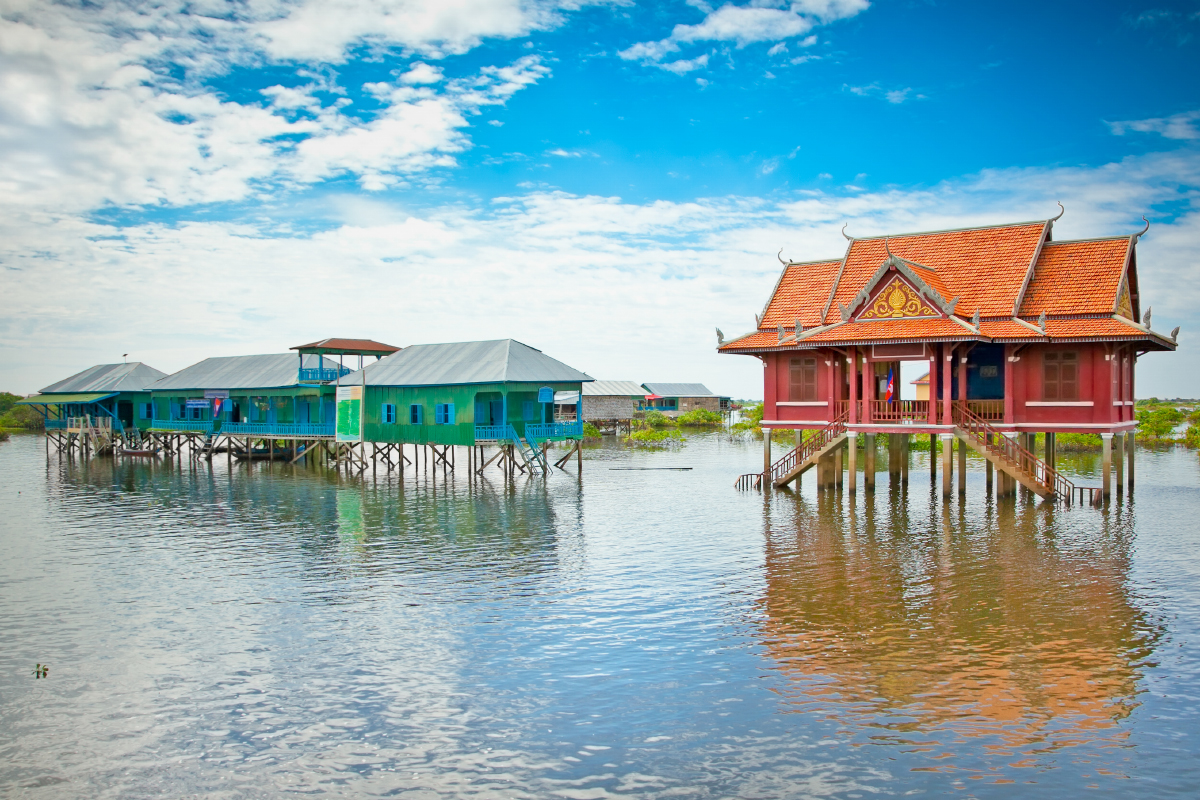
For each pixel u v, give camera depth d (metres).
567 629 19.98
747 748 13.77
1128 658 17.33
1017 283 36.12
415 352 59.06
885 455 63.62
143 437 77.12
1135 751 13.41
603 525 34.16
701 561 26.84
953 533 30.00
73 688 16.77
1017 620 19.92
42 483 52.22
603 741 14.13
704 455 70.75
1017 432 35.69
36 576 26.05
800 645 18.48
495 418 53.09
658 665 17.45
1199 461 56.16
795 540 29.72
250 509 40.19
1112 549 27.05
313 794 12.68
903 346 35.81
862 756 13.42
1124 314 35.69
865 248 41.22
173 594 23.77
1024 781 12.59
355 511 39.12
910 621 19.98
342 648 18.89
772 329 40.53
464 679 16.92
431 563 27.39
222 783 13.05
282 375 65.62
